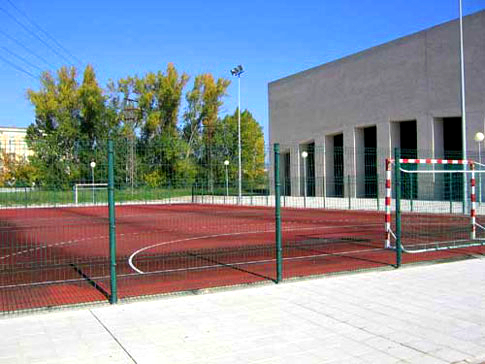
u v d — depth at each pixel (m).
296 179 40.56
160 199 12.62
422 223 19.70
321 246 13.58
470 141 33.38
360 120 42.19
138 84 62.31
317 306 7.03
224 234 17.59
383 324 6.21
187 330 6.00
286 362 4.99
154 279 9.16
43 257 12.44
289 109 51.66
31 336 5.82
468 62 33.34
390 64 39.22
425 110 36.22
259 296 7.61
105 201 12.43
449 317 6.50
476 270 9.55
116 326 6.18
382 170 38.53
